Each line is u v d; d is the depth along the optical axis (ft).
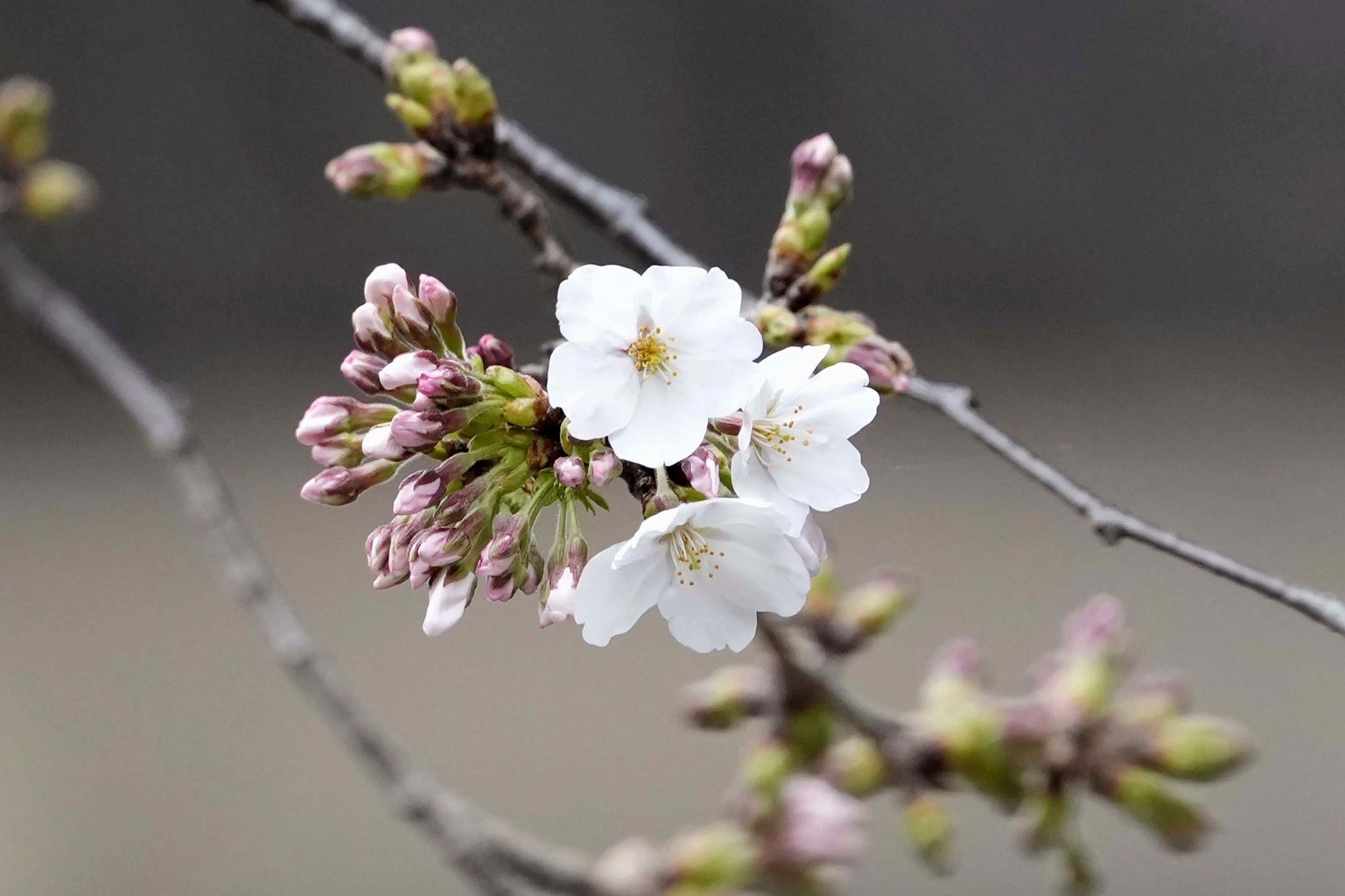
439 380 3.38
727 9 7.29
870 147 7.45
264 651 6.78
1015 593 6.65
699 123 7.45
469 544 3.41
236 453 7.43
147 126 7.49
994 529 6.95
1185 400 7.38
